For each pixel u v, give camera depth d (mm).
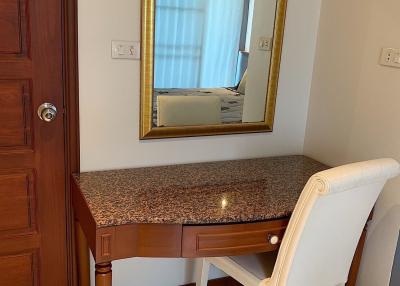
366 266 2174
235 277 1865
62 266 2088
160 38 1981
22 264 2014
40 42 1824
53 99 1896
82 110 1943
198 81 2113
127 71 1970
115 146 2041
